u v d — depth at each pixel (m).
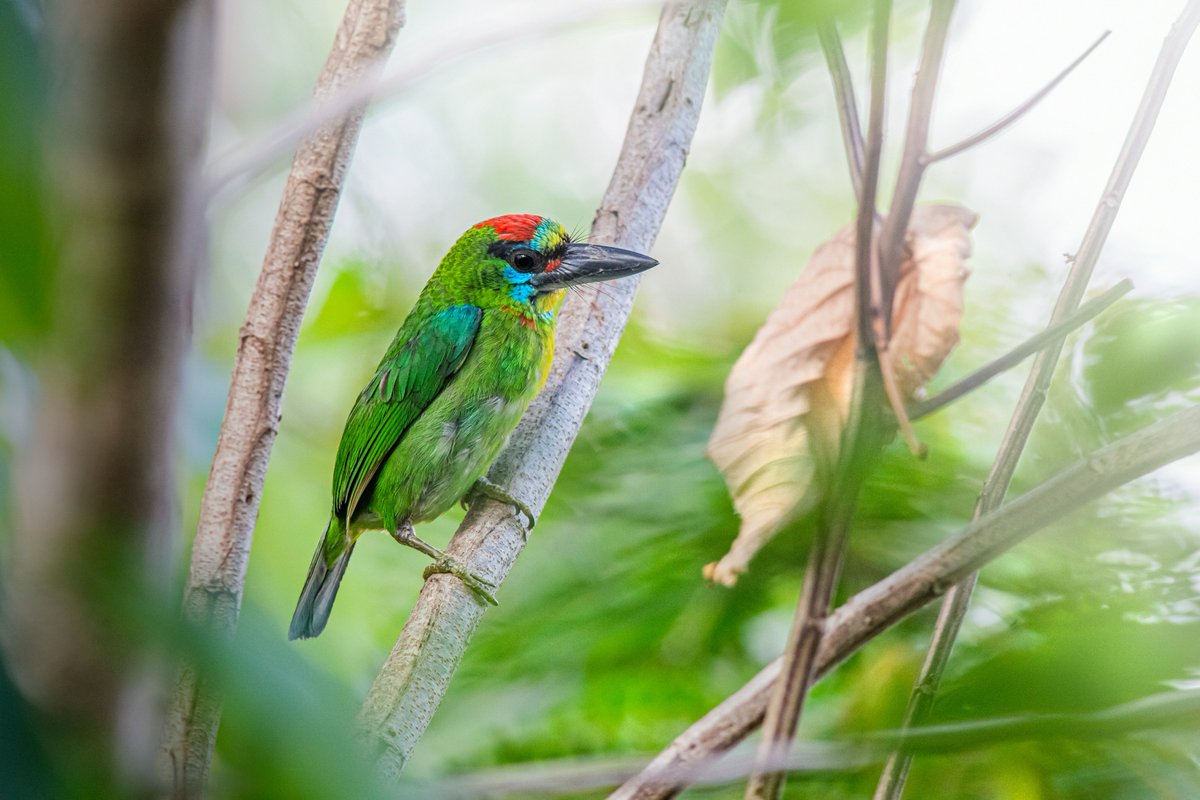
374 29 5.51
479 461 8.22
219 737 1.92
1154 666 3.00
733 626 6.80
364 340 10.42
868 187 3.42
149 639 1.80
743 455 4.09
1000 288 7.67
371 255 10.90
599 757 6.62
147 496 1.90
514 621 7.14
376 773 1.91
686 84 6.78
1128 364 5.38
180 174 1.81
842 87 3.73
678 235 10.97
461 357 8.11
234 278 10.35
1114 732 2.93
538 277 8.23
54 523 1.84
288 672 1.88
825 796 5.34
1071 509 3.58
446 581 5.79
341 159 5.46
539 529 7.34
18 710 1.80
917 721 3.97
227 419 5.23
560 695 6.95
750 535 4.02
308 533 9.14
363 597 8.73
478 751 6.84
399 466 8.04
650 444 7.56
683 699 6.91
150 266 1.81
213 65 1.92
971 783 4.79
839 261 4.12
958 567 3.62
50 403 1.85
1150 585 4.47
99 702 1.84
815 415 4.04
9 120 1.66
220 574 5.02
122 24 1.70
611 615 6.92
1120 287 3.75
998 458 4.41
